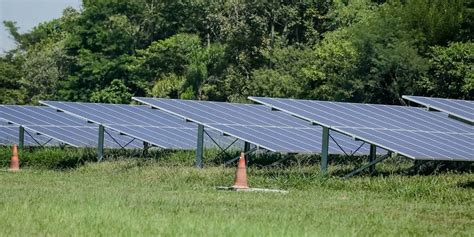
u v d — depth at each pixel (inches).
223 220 1147.9
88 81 5620.1
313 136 2206.0
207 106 2320.4
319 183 1818.4
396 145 1850.4
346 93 4252.0
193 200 1450.5
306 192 1680.6
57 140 2874.0
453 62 3909.9
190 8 5679.1
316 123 1934.1
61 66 5905.5
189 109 2261.3
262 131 2165.4
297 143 2110.0
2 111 2778.1
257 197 1537.9
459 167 2233.0
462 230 1170.0
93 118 2474.2
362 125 1973.4
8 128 2989.7
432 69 4104.3
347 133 1882.4
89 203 1327.5
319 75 4471.0
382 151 2389.3
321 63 4498.0
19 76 5974.4
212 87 5132.9
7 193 1530.5
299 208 1365.7
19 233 1021.8
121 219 1143.0
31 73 5915.4
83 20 5723.4
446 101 1956.2
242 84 5014.8
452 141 1959.9
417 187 1681.8
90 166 2340.1
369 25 4284.0
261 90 4761.3
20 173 2166.6
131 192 1599.4
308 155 2479.1
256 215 1235.9
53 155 2551.7
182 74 5359.3
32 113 2807.6
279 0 5059.1
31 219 1130.7
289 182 1838.1
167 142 2442.2
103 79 5605.3
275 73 4714.6
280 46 5017.2
